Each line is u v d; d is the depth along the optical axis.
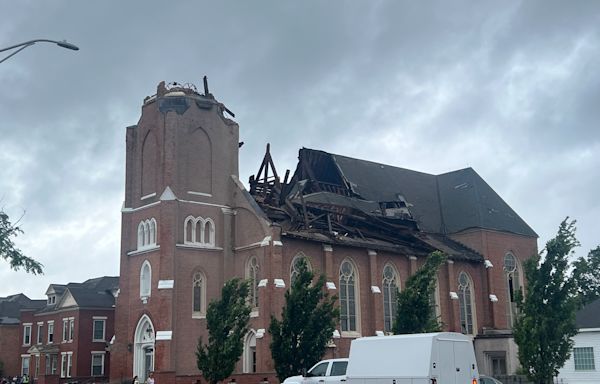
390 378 31.05
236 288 43.31
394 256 63.53
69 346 77.19
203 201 55.03
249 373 48.59
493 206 76.69
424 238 68.31
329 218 60.03
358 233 62.44
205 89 57.59
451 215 76.81
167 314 50.66
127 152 58.44
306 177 66.88
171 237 52.16
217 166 56.47
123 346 54.38
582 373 50.91
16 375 87.19
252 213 55.12
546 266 43.28
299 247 55.59
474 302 69.94
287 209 58.78
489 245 72.56
